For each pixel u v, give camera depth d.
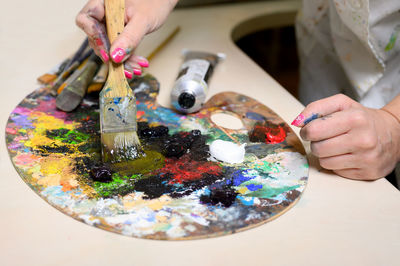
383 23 1.01
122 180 0.74
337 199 0.74
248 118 0.97
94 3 0.84
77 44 1.23
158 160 0.80
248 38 1.82
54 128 0.87
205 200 0.70
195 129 0.91
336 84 1.33
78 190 0.70
